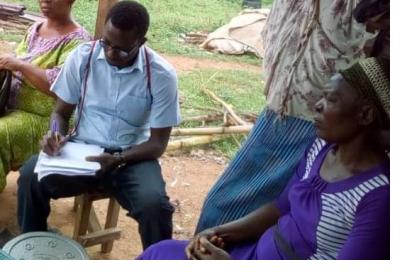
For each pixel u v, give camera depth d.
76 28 3.63
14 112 3.63
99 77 3.08
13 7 7.47
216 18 9.45
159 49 7.69
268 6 10.67
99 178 3.05
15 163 3.61
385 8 2.12
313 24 2.61
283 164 2.86
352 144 2.04
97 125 3.13
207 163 4.95
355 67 1.97
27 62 3.53
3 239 3.47
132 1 2.93
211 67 7.32
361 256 1.95
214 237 2.41
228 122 5.50
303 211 2.15
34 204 3.08
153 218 2.94
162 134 3.09
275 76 2.83
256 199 2.94
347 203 2.02
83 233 3.31
